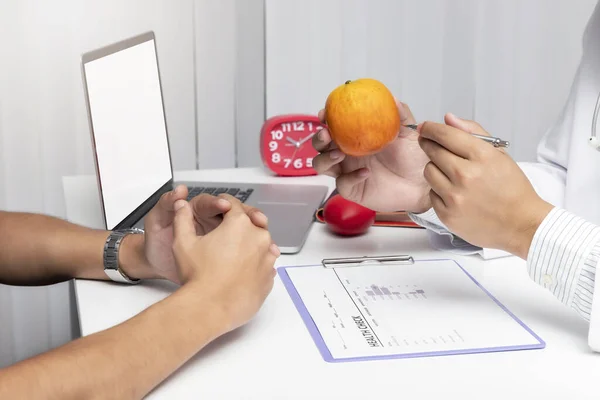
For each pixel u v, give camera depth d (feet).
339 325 2.73
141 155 4.15
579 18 7.39
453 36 7.32
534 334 2.66
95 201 4.56
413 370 2.41
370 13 7.14
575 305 2.70
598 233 2.66
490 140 2.96
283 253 3.54
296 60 7.11
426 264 3.40
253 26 6.92
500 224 2.76
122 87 3.90
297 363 2.47
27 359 2.24
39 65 6.47
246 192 4.65
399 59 7.32
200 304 2.51
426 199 3.52
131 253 3.14
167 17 6.68
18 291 6.85
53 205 6.81
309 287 3.10
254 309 2.66
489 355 2.52
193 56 6.83
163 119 4.63
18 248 3.35
